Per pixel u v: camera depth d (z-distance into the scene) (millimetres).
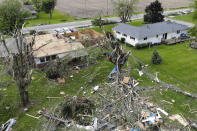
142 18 62688
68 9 78500
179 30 42688
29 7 66250
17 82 20766
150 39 39781
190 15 64750
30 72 22125
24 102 21812
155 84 26047
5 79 26984
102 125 18453
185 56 34469
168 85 25734
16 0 44531
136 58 33906
